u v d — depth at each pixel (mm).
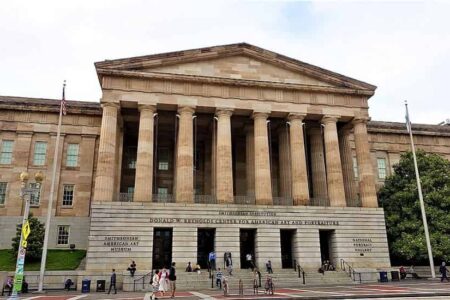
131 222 36781
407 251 40875
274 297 22531
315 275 36812
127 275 33375
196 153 51375
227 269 36125
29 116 47906
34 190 23812
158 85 41656
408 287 28531
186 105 41625
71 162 47750
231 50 43938
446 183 44438
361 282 36531
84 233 45344
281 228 39875
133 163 50875
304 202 41719
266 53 44719
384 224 42375
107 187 37875
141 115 40594
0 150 46500
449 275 41719
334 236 41125
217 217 38625
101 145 38875
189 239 37438
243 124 48812
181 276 34125
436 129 58500
